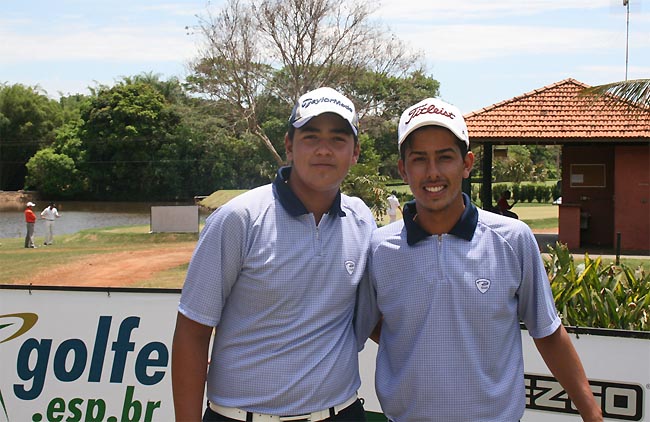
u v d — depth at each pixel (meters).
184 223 28.50
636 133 18.27
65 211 54.28
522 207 39.00
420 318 2.50
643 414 3.59
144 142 66.00
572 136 18.58
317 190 2.55
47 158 66.81
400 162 2.67
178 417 2.54
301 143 2.54
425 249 2.52
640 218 18.72
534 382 3.68
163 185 66.69
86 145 67.62
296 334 2.51
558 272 4.53
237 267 2.51
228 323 2.57
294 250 2.50
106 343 4.10
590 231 19.59
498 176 49.16
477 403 2.45
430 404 2.47
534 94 20.50
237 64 39.19
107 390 4.09
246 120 40.97
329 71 39.25
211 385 2.62
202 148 65.25
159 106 67.44
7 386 4.19
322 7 37.72
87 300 4.11
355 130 2.59
